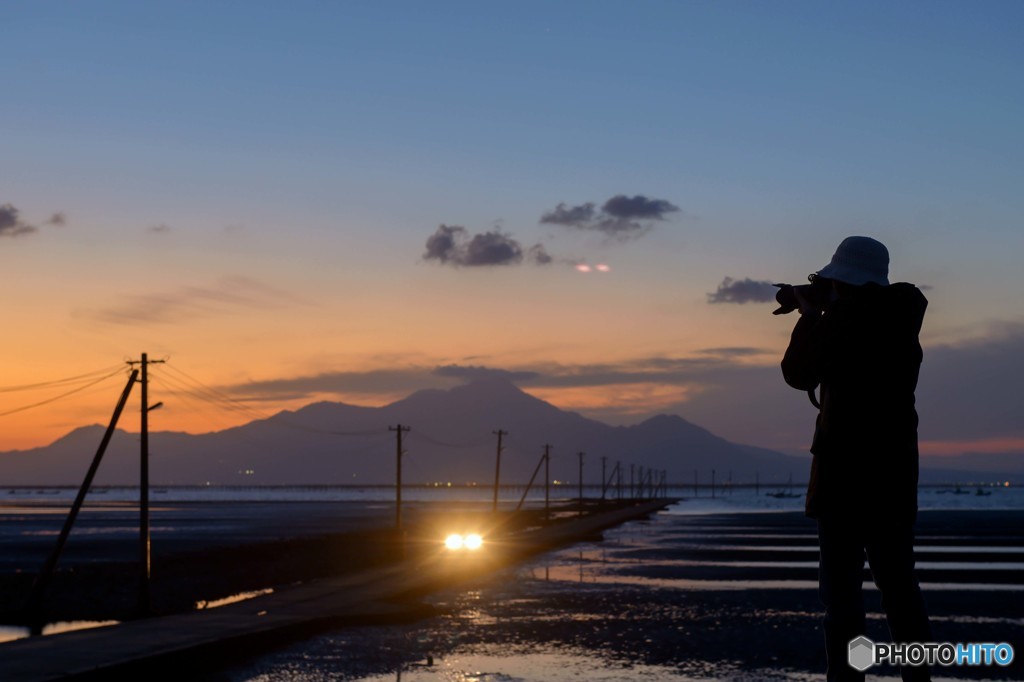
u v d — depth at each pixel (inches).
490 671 719.7
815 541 2795.3
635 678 687.1
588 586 1451.8
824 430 171.5
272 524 5226.4
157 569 2119.8
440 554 2220.7
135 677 746.2
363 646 862.5
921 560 2058.3
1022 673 697.0
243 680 706.2
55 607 1480.1
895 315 169.3
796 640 873.5
